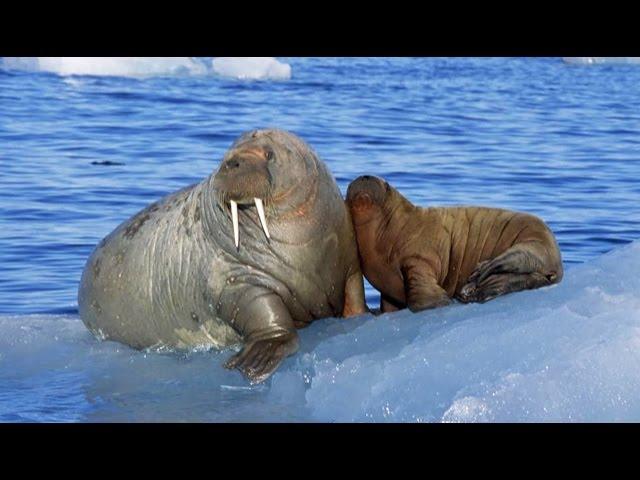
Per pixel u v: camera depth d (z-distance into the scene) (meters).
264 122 70.94
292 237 28.27
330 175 29.06
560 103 87.25
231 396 26.61
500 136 65.94
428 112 78.81
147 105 81.19
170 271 29.92
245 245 28.44
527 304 26.83
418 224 29.50
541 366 23.77
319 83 102.44
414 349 25.45
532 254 27.95
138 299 30.72
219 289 28.73
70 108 78.31
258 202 26.72
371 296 35.81
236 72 106.88
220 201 27.75
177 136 64.81
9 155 57.88
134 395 26.98
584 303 26.19
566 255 39.31
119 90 91.25
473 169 53.78
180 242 29.81
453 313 27.22
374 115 76.12
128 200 47.53
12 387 27.97
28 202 47.06
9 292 36.59
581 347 23.95
